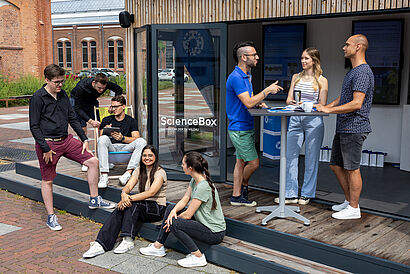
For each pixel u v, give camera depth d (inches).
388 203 199.3
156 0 251.0
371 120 289.3
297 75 189.8
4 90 776.9
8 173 288.4
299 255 151.9
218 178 235.3
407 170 266.5
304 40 304.7
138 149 228.2
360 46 161.2
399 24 270.2
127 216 174.4
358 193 170.1
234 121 182.5
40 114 188.7
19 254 170.4
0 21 908.6
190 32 234.4
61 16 1592.0
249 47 174.7
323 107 156.7
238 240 167.9
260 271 146.8
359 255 137.3
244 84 175.2
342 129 165.5
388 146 285.6
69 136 200.1
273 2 208.8
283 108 165.3
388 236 153.4
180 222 156.3
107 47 1546.5
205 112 235.5
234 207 189.6
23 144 401.1
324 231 158.1
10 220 211.6
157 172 179.6
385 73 278.1
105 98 924.6
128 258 166.1
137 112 275.3
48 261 163.8
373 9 178.2
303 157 313.1
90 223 207.3
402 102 277.4
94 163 204.5
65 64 1620.3
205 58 231.6
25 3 947.3
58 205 229.1
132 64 271.7
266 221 164.4
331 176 253.6
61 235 191.3
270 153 303.9
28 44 965.2
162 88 241.6
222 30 228.7
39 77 998.4
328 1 190.7
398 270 129.8
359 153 165.2
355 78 159.0
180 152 243.6
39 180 268.7
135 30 266.7
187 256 160.7
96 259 165.3
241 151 184.2
